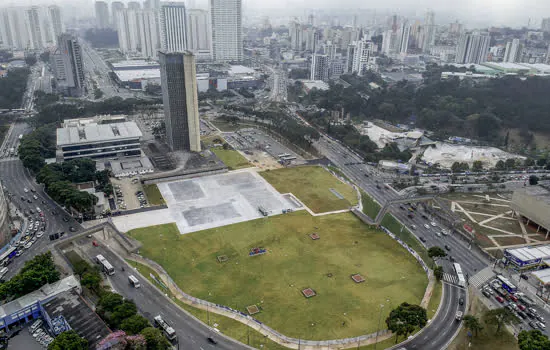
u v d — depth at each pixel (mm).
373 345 176750
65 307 184875
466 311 199750
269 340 178250
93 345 162750
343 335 182125
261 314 194500
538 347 160375
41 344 171125
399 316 179125
